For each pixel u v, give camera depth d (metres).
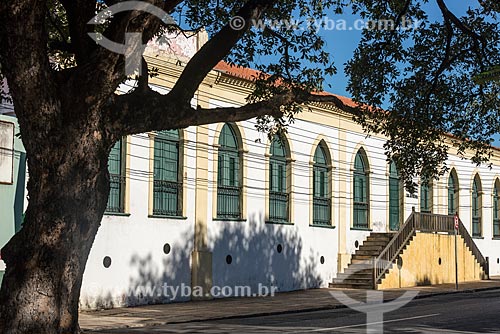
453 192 36.53
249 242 24.95
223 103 24.31
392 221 32.06
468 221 37.38
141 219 21.33
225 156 24.48
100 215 9.27
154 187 21.94
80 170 8.93
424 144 16.33
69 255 8.84
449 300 22.89
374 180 30.98
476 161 17.30
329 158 28.86
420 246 29.64
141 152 21.52
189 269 22.75
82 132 8.90
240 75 24.92
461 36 15.59
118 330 15.50
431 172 16.36
